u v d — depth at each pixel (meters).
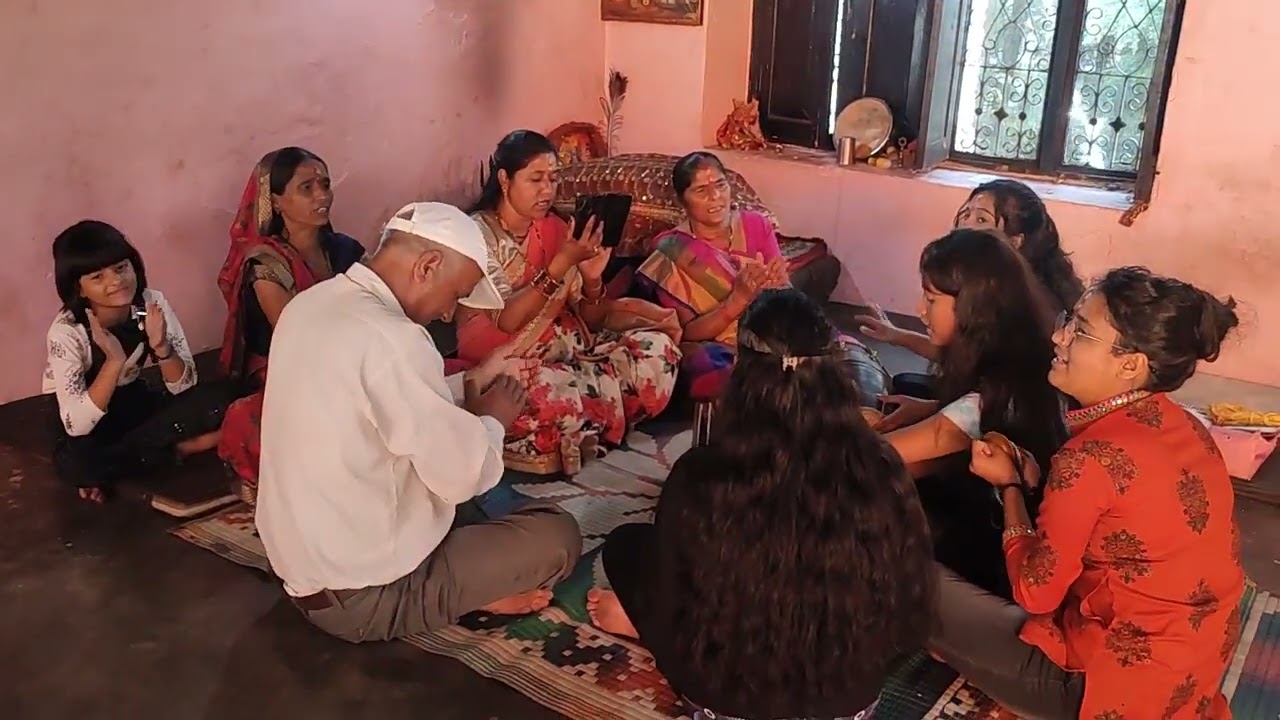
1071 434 2.05
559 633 2.55
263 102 4.20
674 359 3.54
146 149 3.88
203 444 3.32
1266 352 4.18
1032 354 2.29
